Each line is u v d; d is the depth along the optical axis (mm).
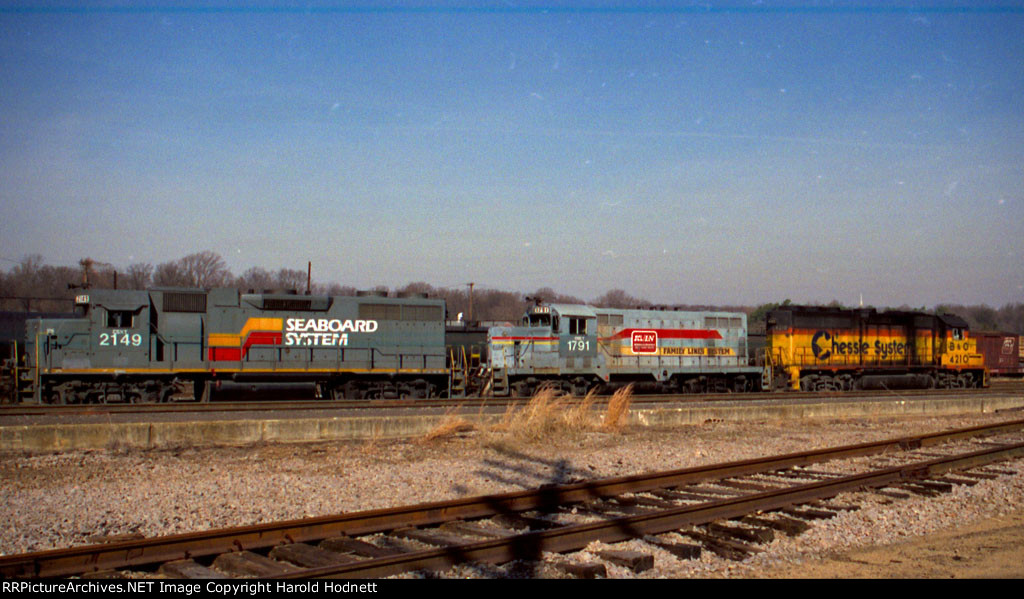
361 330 26641
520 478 13305
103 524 9484
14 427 15609
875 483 12422
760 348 36406
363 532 8859
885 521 10086
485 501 10109
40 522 9570
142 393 24328
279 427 17641
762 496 10586
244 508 10398
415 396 27219
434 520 9492
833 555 8586
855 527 9680
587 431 19766
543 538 8219
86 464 13984
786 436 20312
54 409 20672
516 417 18906
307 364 25781
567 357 29891
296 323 25797
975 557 8500
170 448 16078
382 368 26812
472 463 14680
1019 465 15148
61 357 23531
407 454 15617
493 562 7832
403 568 7387
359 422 18438
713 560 8273
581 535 8547
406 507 9359
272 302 25531
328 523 8742
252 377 25109
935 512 10688
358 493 11594
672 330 32344
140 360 24047
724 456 16375
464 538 8805
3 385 23984
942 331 41219
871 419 26078
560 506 10781
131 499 10906
